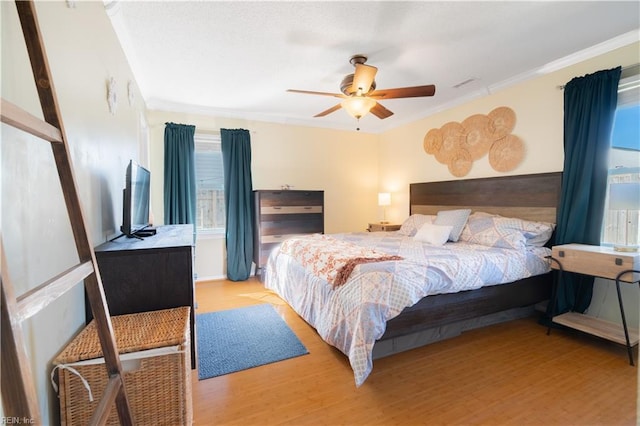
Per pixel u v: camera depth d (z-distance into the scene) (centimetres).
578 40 246
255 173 459
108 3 185
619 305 234
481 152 365
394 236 384
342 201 528
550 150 298
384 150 538
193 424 158
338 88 346
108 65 192
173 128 399
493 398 177
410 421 159
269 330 271
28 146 94
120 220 215
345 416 163
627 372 203
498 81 332
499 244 292
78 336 124
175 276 156
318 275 254
